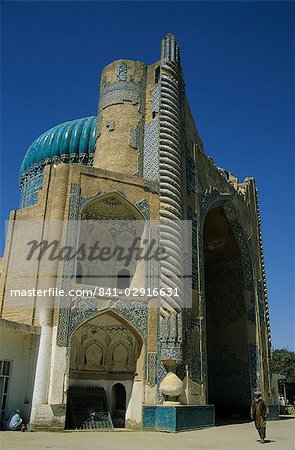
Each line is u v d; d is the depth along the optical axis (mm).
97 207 12125
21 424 9438
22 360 10109
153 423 10438
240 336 17016
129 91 14828
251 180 20484
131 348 11898
